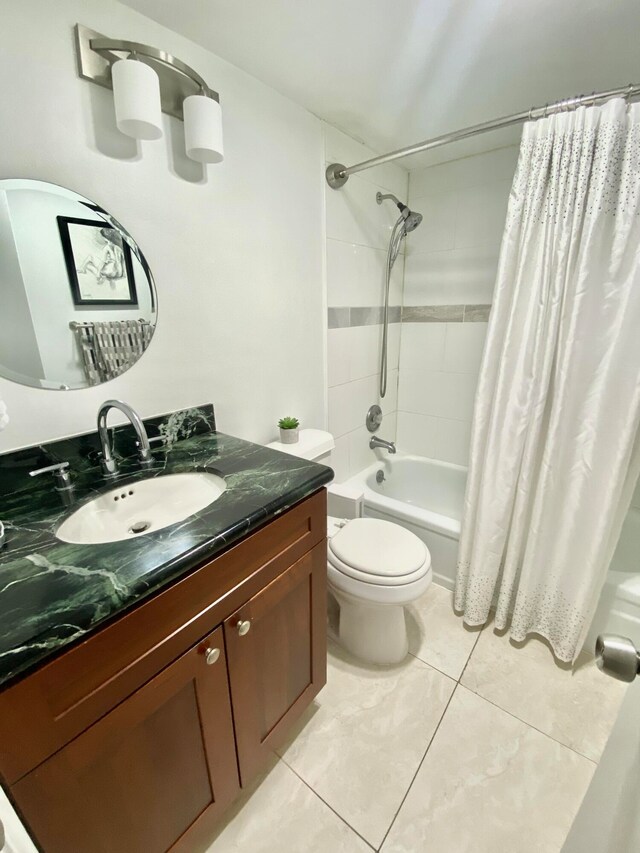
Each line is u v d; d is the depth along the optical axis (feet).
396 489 7.98
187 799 2.63
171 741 2.39
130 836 2.29
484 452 4.61
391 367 7.69
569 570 4.39
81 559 2.13
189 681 2.39
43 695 1.71
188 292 3.88
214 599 2.45
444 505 7.73
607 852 1.65
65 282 3.06
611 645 1.69
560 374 3.93
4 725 1.60
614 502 3.92
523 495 4.41
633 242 3.50
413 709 4.12
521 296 4.04
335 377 6.21
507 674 4.50
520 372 4.17
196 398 4.17
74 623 1.72
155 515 3.26
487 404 4.48
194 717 2.51
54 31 2.69
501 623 4.98
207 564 2.35
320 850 3.08
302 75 4.04
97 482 3.17
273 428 5.21
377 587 4.01
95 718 1.93
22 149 2.69
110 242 3.25
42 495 2.98
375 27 3.33
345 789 3.45
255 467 3.30
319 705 4.18
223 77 3.79
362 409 7.10
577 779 3.48
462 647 4.88
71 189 2.96
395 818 3.25
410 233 7.18
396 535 4.61
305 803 3.37
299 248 5.04
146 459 3.36
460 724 3.97
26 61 2.61
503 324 4.21
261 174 4.35
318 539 3.36
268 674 3.12
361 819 3.25
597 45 3.58
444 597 5.76
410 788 3.45
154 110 2.84
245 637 2.76
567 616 4.47
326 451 5.19
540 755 3.67
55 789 1.84
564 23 3.28
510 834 3.13
